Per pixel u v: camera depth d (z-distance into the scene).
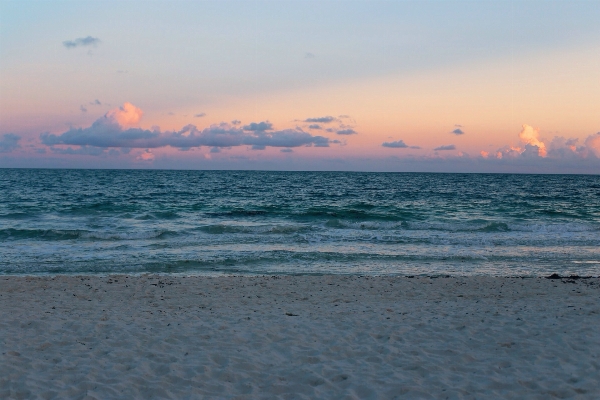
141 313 8.93
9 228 22.28
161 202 41.44
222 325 8.05
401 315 8.91
